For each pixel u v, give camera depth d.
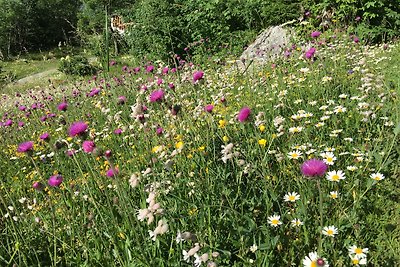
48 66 25.59
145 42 13.34
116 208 2.86
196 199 2.80
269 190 2.65
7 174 4.52
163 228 1.95
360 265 2.13
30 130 6.43
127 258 2.38
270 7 10.80
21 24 36.69
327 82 4.33
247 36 11.37
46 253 2.74
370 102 3.79
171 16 12.91
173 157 3.22
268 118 3.94
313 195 2.56
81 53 25.03
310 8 10.06
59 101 8.55
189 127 3.79
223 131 3.71
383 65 5.52
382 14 9.52
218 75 7.10
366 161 2.90
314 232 2.38
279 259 2.27
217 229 2.44
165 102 3.16
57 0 39.12
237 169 3.02
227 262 2.24
